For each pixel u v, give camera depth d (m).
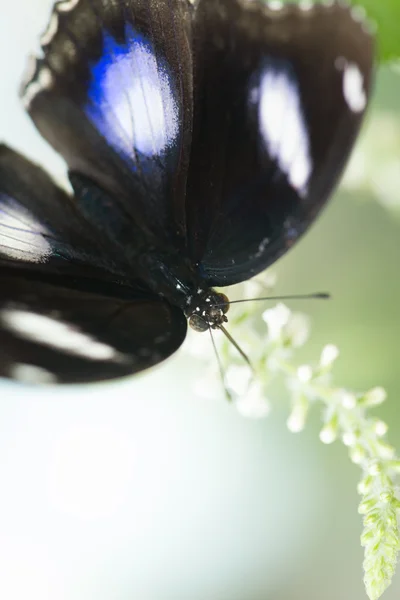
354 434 0.27
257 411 0.28
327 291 0.34
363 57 0.26
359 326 0.34
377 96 0.30
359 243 0.35
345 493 0.35
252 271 0.27
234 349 0.28
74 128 0.29
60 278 0.27
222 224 0.28
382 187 0.31
